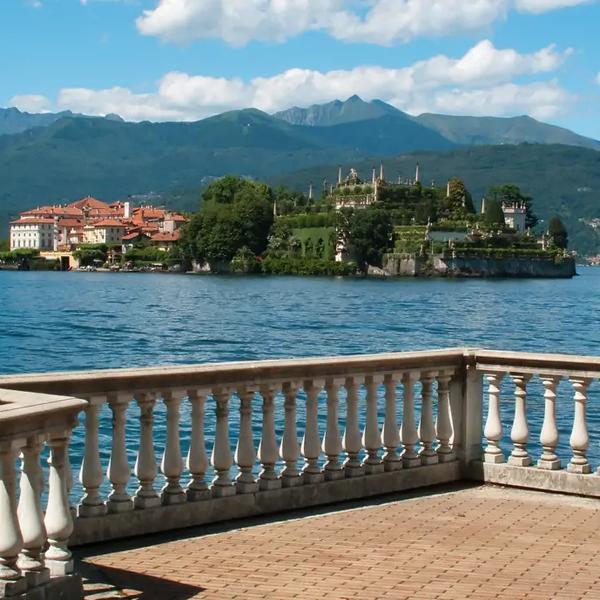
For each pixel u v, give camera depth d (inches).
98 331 4284.0
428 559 446.3
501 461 617.9
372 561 442.0
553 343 4227.4
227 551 455.8
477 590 401.4
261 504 524.1
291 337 4192.9
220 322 5027.1
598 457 1269.7
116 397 462.9
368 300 7746.1
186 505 494.3
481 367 614.9
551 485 592.1
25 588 340.8
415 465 597.6
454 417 622.2
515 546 470.6
